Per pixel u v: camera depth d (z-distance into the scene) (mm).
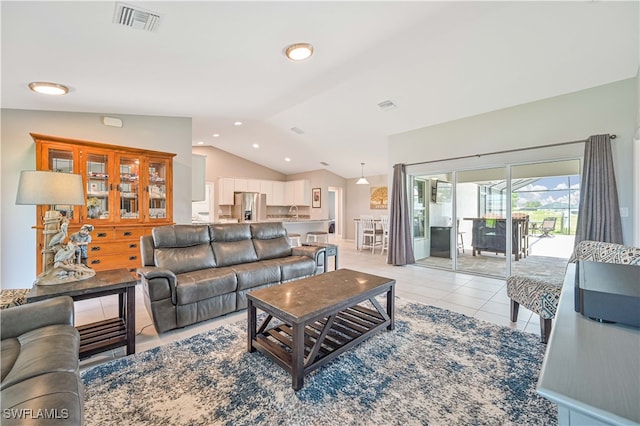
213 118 4934
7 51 2102
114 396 1647
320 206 9398
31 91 2914
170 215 4305
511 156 4137
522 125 4008
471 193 4707
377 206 9039
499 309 3094
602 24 2518
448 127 4793
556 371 587
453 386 1750
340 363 2002
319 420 1478
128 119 4172
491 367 1953
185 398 1640
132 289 2129
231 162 9047
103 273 2285
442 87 3803
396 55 2746
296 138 6828
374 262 5855
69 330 1471
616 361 619
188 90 3268
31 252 3496
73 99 3248
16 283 3426
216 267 3291
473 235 4758
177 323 2547
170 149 4539
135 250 3918
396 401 1617
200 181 5172
